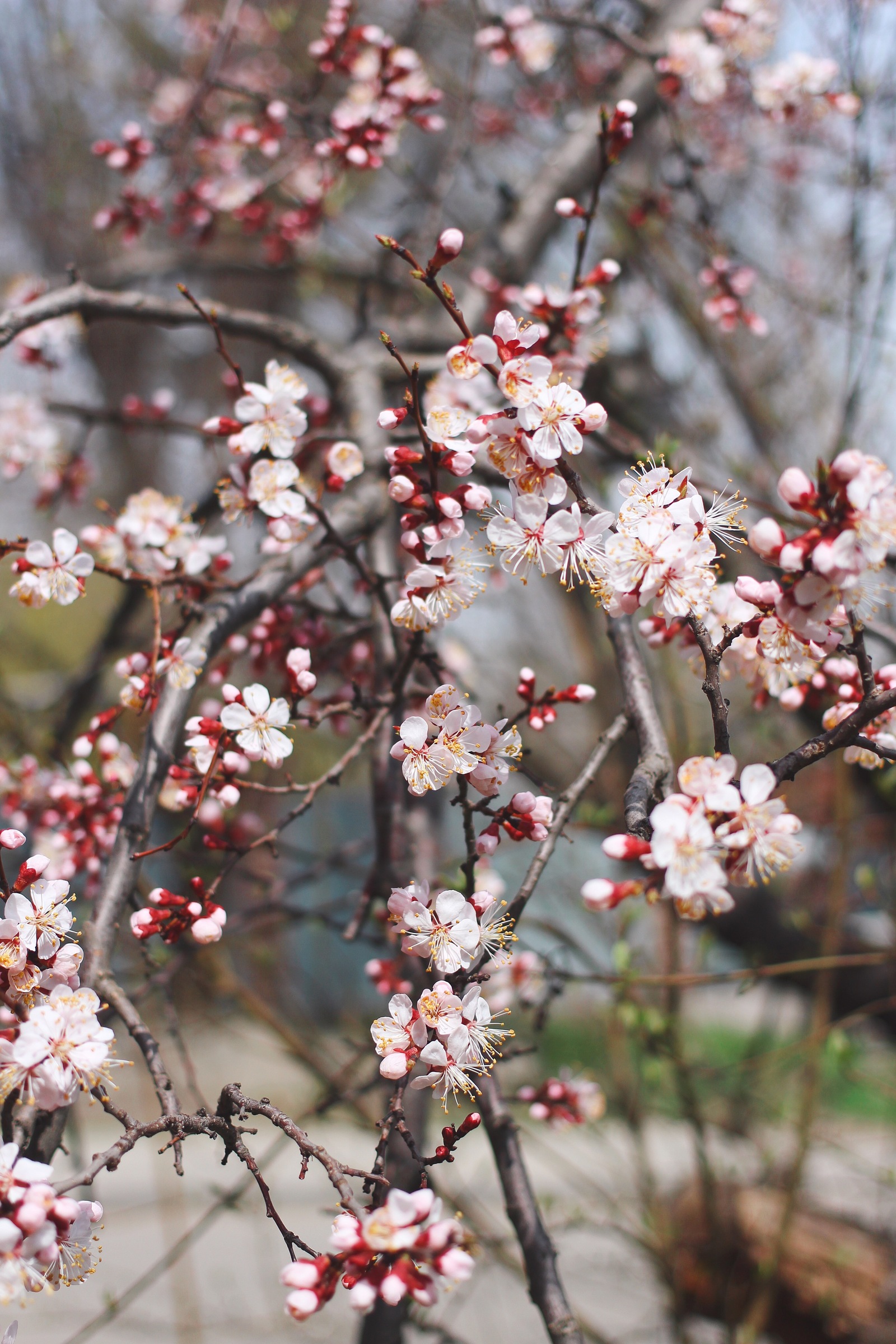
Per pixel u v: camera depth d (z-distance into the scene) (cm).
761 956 402
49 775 245
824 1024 343
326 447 275
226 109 412
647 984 303
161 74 588
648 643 179
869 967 402
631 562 133
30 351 287
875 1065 506
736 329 409
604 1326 407
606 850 117
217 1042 679
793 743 404
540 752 494
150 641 320
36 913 134
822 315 366
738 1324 333
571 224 408
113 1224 562
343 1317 381
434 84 467
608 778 429
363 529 220
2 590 534
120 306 238
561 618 553
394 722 198
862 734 149
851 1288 328
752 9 299
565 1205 394
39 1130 140
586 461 366
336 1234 109
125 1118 124
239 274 371
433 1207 113
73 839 207
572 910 475
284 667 233
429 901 142
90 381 700
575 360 216
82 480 316
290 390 186
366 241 387
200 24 491
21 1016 134
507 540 142
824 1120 416
